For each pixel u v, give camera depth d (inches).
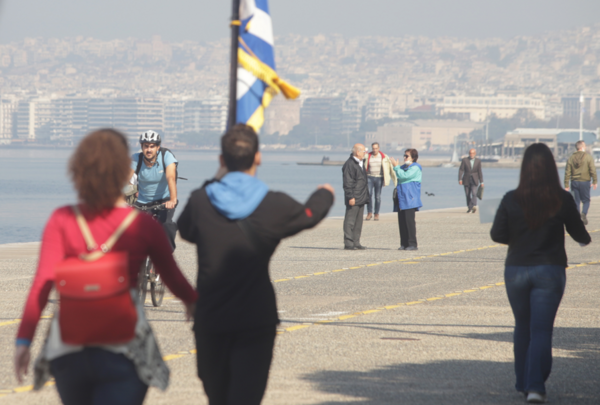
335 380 957.8
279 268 2085.4
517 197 889.5
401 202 2559.1
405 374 989.2
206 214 644.1
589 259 2294.5
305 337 1212.5
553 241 887.7
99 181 546.0
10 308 1460.4
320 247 2659.9
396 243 2802.7
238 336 637.9
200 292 640.4
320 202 650.8
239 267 634.2
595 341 1189.7
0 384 934.4
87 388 547.8
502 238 906.1
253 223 636.7
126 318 535.8
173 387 920.3
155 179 1485.0
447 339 1202.0
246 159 660.1
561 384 944.3
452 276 1935.3
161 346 1139.9
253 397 632.4
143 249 561.9
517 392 909.8
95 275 529.3
